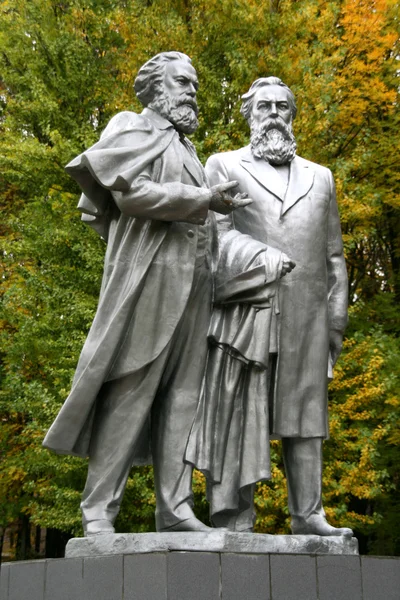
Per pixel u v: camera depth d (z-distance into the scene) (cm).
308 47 1320
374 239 1641
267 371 530
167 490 491
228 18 1264
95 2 1414
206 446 503
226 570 421
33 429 1202
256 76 1246
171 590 404
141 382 482
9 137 1316
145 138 500
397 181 1434
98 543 446
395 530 1486
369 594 461
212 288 523
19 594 460
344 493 1187
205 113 1253
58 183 1303
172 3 1338
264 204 555
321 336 548
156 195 472
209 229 526
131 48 1291
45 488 1183
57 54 1362
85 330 1239
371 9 1362
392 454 1371
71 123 1329
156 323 481
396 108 1443
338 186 1191
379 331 1226
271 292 513
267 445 514
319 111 1205
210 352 521
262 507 1090
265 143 573
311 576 446
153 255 483
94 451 481
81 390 470
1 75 1465
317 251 555
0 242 1338
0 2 1580
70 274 1255
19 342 1277
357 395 1152
